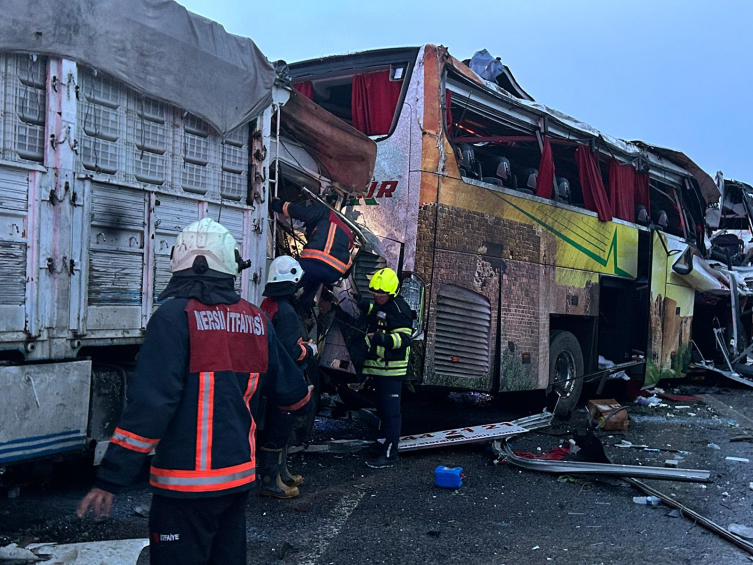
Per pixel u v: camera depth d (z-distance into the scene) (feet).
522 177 26.78
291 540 13.42
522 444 23.48
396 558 12.82
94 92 13.56
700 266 39.47
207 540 7.79
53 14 12.51
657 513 16.25
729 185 44.14
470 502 16.58
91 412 13.47
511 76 27.78
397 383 19.84
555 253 27.30
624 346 33.71
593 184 29.73
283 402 9.02
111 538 12.54
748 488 18.49
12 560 10.78
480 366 23.52
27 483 14.96
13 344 12.20
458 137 23.88
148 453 7.37
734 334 42.32
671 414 30.89
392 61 22.80
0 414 11.85
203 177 16.10
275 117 18.85
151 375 7.42
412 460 20.61
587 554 13.43
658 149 35.32
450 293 22.41
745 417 30.60
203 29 15.48
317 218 19.36
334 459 20.25
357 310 21.66
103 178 13.58
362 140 20.61
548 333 26.86
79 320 13.20
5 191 12.06
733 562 13.20
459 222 22.63
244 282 17.21
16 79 12.30
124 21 13.75
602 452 19.75
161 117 15.01
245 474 7.90
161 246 14.97
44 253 12.62
